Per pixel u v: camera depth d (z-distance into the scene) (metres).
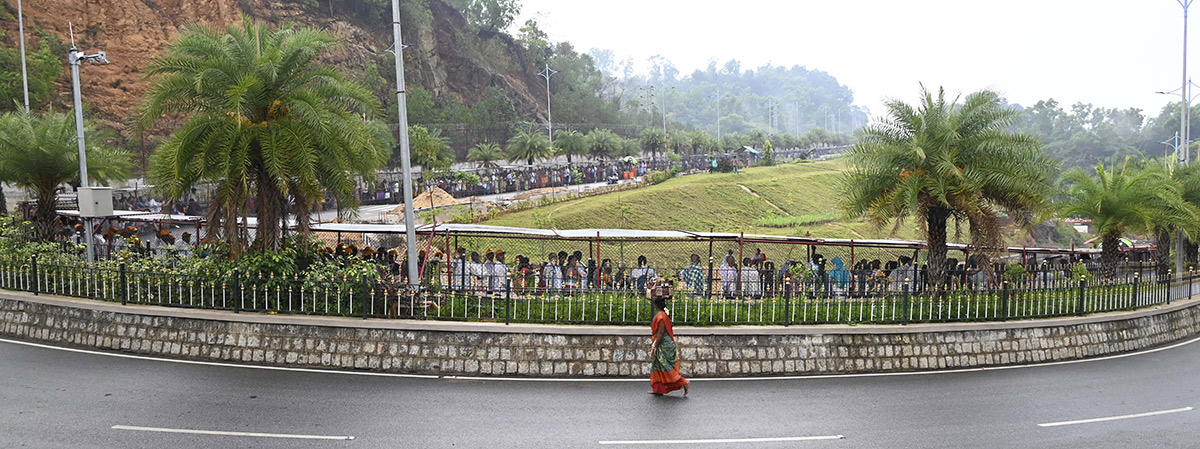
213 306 13.43
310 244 15.75
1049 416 11.10
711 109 189.25
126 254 15.97
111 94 52.69
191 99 14.60
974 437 10.02
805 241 18.45
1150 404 11.95
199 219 20.69
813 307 14.27
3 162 19.97
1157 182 20.80
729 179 54.72
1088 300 16.42
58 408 10.08
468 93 84.56
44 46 47.66
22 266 14.87
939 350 14.20
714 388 12.20
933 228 16.83
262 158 14.55
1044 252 25.00
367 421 9.91
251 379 11.79
